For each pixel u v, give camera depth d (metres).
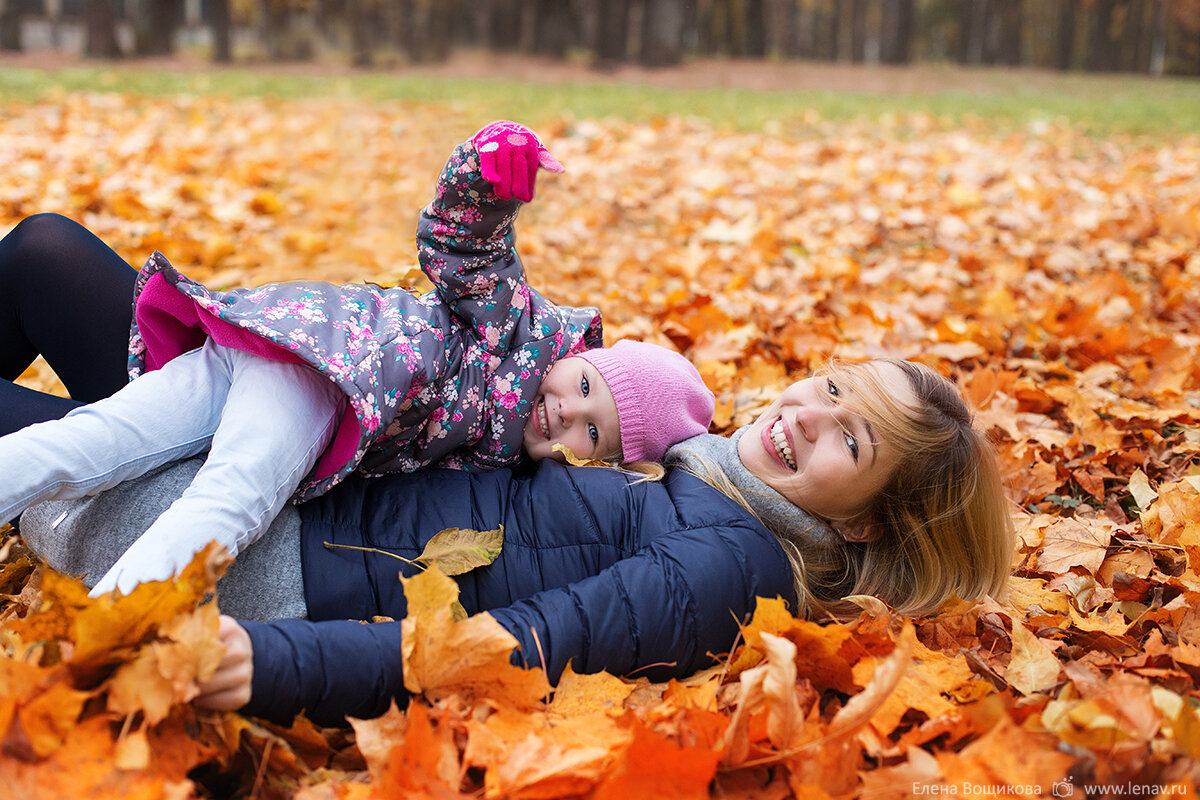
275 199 5.76
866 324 4.01
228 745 1.44
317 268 4.65
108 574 1.54
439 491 1.95
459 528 1.87
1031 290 4.81
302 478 1.81
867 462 1.96
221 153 8.05
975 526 2.04
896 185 7.29
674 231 5.90
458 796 1.37
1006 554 2.09
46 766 1.25
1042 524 2.49
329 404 1.83
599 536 1.91
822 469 1.98
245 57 28.33
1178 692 1.72
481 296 2.03
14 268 2.12
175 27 28.02
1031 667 1.82
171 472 1.82
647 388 2.11
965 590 2.07
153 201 5.44
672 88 20.88
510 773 1.41
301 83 17.45
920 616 2.05
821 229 6.09
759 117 13.60
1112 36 40.31
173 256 4.53
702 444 2.12
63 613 1.44
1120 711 1.56
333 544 1.83
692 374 2.25
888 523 2.06
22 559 2.11
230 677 1.45
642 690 1.73
